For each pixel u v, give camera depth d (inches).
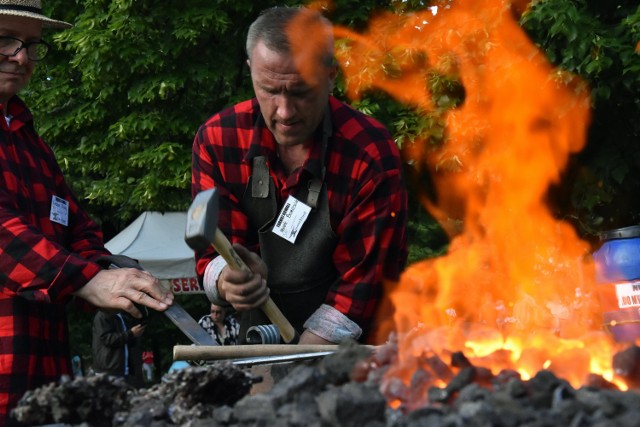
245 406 84.7
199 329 123.6
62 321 159.6
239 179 153.7
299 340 142.2
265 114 142.1
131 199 561.9
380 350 96.5
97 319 406.3
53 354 155.3
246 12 533.0
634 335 244.1
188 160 540.4
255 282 132.9
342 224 151.0
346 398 76.7
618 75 359.6
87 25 549.0
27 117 161.5
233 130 154.1
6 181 149.1
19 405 94.0
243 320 161.3
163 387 96.9
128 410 95.1
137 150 567.2
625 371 92.7
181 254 548.4
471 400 80.4
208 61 550.0
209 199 109.3
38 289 134.3
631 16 354.6
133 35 536.7
